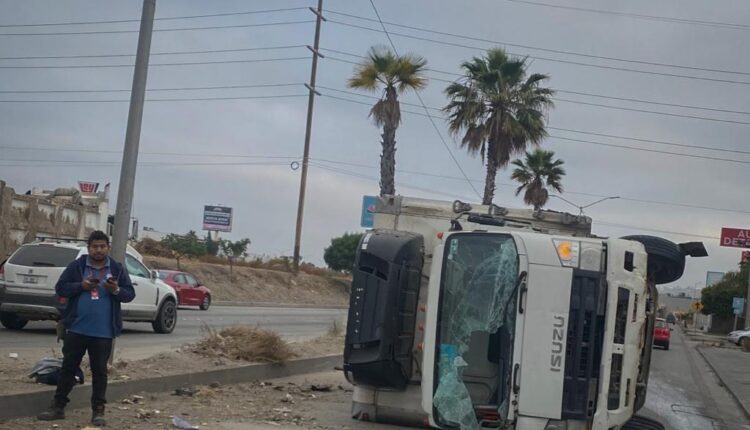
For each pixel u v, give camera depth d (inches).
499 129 1255.5
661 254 410.6
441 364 340.5
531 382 323.6
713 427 560.4
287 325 1171.3
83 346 349.1
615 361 339.3
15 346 593.9
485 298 337.4
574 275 329.1
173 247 2235.5
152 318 794.8
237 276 2082.9
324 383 566.9
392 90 1242.6
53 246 697.0
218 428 375.2
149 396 432.8
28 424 340.2
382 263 374.6
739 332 2167.8
